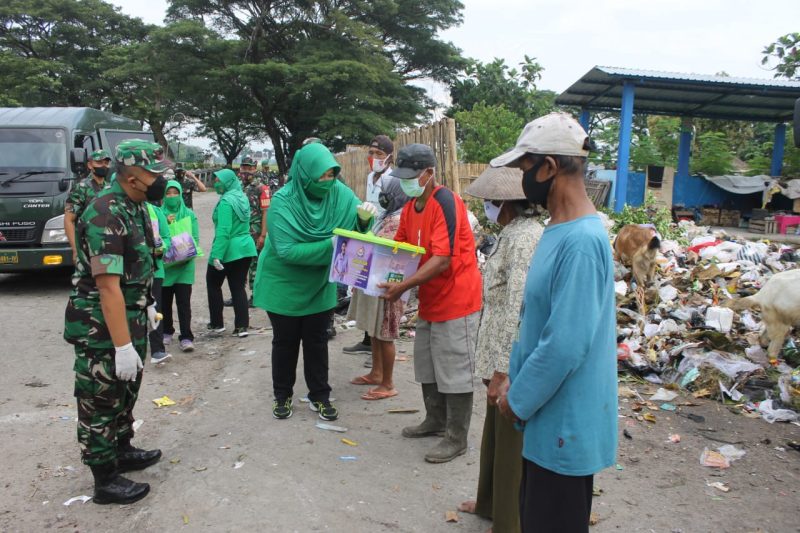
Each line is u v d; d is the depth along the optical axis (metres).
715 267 7.25
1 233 8.52
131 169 3.02
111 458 3.23
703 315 5.98
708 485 3.46
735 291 6.87
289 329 4.18
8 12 36.88
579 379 1.88
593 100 17.36
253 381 5.11
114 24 42.00
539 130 1.97
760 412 4.46
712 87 14.57
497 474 2.77
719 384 4.80
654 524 3.06
